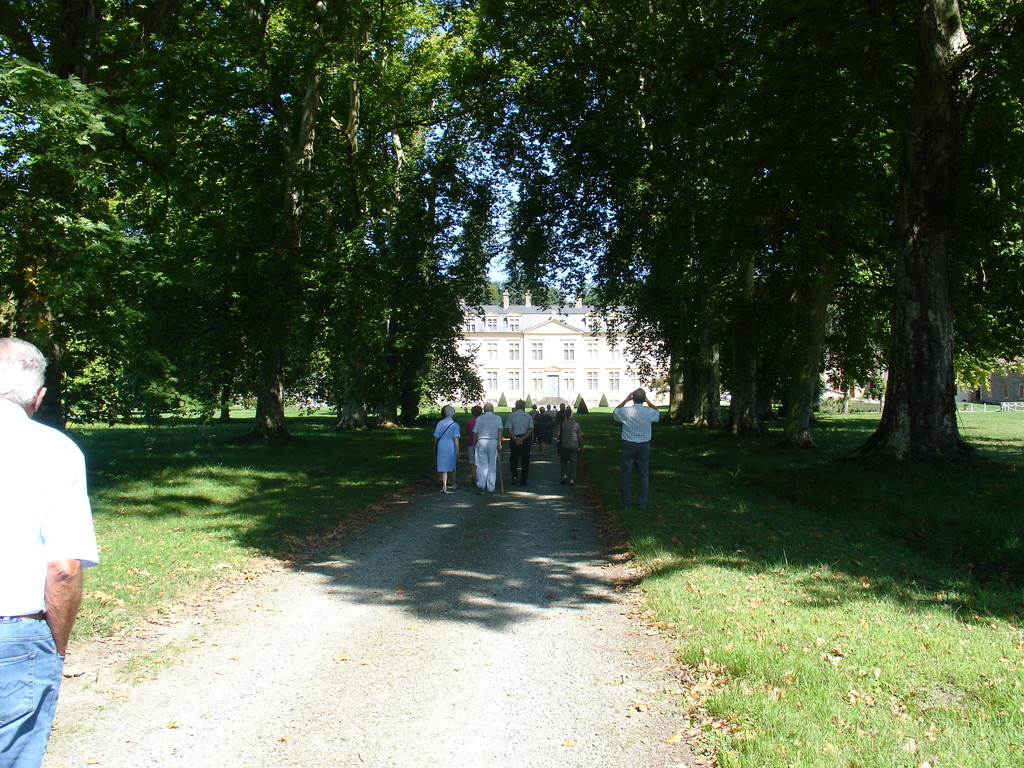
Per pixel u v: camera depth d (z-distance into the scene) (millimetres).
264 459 18531
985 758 3445
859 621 5602
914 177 12805
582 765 3682
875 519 9797
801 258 17766
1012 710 3947
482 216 24797
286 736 4016
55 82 9438
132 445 22062
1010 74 11742
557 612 6336
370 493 13438
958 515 9031
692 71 16422
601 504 12445
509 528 10375
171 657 5215
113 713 4297
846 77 13461
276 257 20781
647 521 10000
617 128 20422
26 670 2492
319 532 9883
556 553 8734
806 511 10734
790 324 24688
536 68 21766
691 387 38000
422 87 23953
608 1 20047
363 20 20625
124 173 13172
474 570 7887
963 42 12203
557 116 21516
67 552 2568
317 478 15664
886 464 12500
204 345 20906
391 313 23750
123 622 5852
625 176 21312
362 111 23609
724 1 18125
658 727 4086
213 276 19812
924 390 12695
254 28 20000
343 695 4570
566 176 21609
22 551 2533
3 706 2447
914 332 12781
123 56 12578
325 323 22156
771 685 4418
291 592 7000
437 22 22781
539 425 24062
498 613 6309
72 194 10945
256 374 24188
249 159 22656
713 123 16578
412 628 5898
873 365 33250
